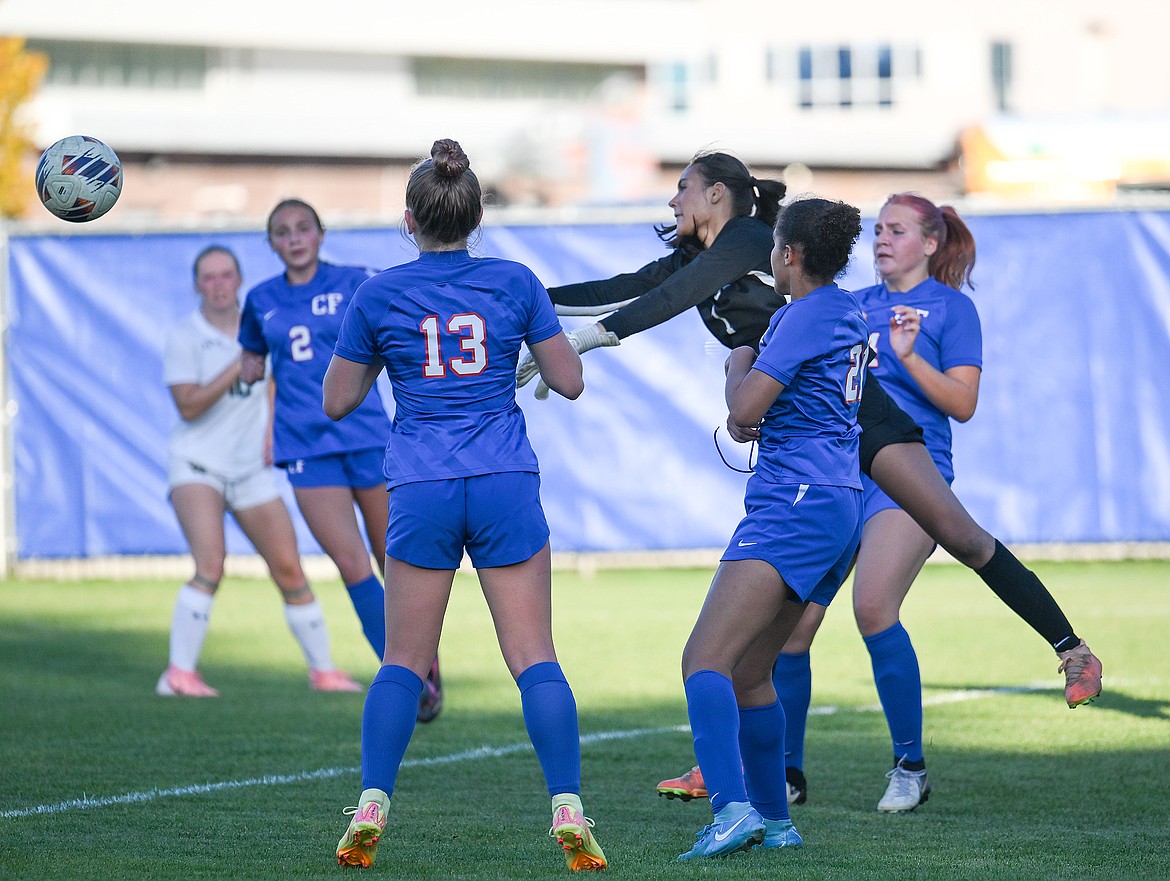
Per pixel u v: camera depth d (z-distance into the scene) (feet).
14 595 134.21
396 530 47.09
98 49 477.77
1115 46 450.71
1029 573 55.11
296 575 88.69
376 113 500.74
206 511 87.61
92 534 141.28
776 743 51.31
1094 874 46.09
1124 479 138.31
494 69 510.58
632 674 91.91
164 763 65.92
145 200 447.83
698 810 57.41
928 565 153.07
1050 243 138.00
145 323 140.05
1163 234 137.59
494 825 53.93
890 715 57.98
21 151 279.08
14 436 141.49
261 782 61.67
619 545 139.23
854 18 470.39
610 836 52.54
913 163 446.19
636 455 138.72
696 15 488.44
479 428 46.98
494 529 46.85
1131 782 61.36
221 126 446.19
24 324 140.87
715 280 55.31
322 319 78.13
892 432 55.16
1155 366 137.80
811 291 50.06
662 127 437.58
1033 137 244.63
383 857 48.44
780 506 48.75
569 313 59.77
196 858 47.98
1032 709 78.64
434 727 76.02
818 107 474.08
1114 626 107.55
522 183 374.63
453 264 47.57
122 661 99.81
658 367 138.62
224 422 88.07
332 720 77.51
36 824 53.57
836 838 52.11
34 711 80.43
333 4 489.67
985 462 138.62
